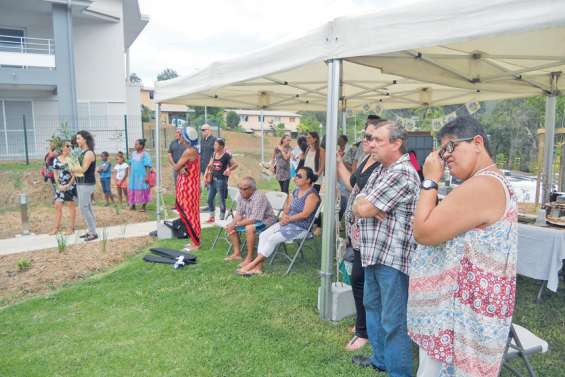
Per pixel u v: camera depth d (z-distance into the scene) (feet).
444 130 5.79
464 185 5.44
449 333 5.78
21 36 59.36
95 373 9.85
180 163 19.58
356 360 9.96
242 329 11.84
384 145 8.45
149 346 11.05
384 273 8.52
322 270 12.25
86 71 64.59
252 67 14.05
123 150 61.11
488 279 5.38
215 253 19.62
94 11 60.90
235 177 46.83
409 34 9.17
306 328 11.82
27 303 14.21
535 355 10.34
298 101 29.30
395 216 8.41
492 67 14.96
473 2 8.02
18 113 58.75
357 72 19.27
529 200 25.22
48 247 21.22
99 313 13.29
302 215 16.06
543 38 12.35
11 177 39.91
